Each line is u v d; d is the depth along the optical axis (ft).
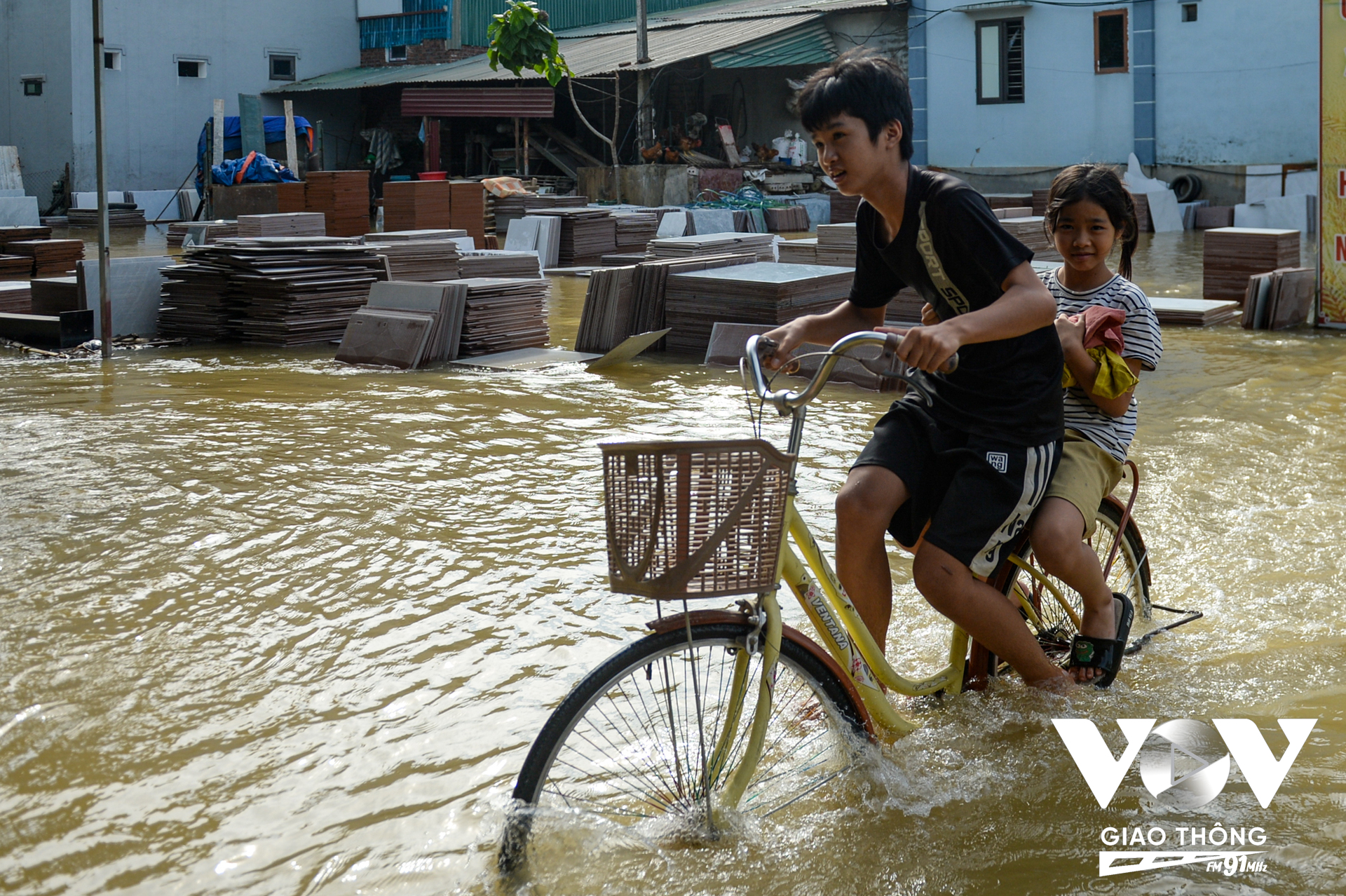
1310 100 82.69
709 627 8.93
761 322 33.35
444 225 72.43
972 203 9.41
